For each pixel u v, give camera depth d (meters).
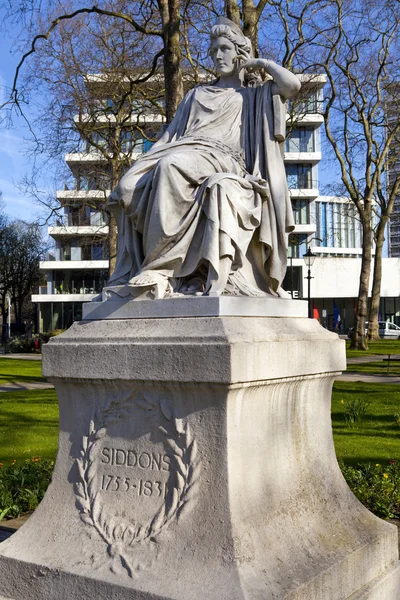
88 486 3.64
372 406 11.88
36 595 3.42
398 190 31.62
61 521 3.64
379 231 32.34
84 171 23.53
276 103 4.33
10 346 36.19
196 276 3.89
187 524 3.26
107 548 3.38
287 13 16.42
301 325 4.04
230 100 4.50
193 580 3.05
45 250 54.31
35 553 3.54
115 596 3.15
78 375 3.67
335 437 8.97
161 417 3.46
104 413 3.66
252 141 4.40
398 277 48.12
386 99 25.77
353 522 3.93
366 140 26.86
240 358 3.22
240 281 3.94
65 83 20.00
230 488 3.22
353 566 3.57
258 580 3.02
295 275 46.97
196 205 3.81
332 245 51.66
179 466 3.35
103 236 28.19
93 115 20.33
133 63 18.41
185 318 3.52
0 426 10.29
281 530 3.41
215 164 4.05
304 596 3.11
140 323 3.65
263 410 3.53
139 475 3.49
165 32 11.86
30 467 6.45
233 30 4.66
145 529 3.36
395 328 45.50
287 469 3.68
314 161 43.25
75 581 3.29
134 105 19.73
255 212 3.93
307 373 3.79
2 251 53.16
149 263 3.88
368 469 6.29
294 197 43.25
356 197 27.33
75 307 48.56
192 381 3.28
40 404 12.58
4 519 5.23
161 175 3.79
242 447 3.35
